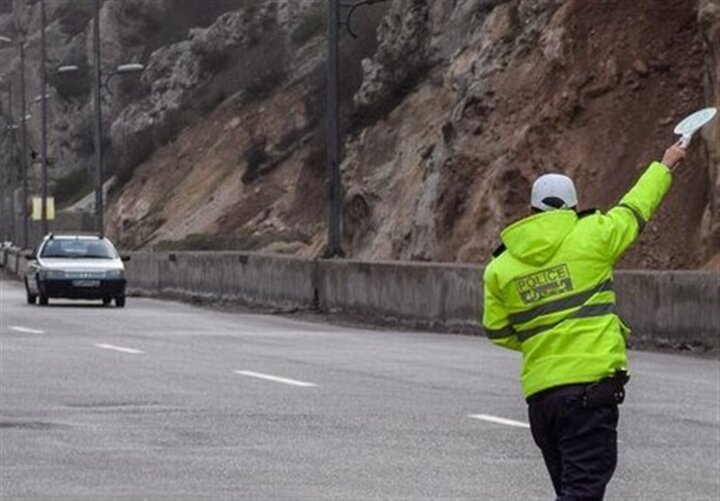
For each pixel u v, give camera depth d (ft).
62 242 195.11
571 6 169.78
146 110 403.95
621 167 156.35
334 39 163.73
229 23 393.50
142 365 98.78
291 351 110.73
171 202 353.72
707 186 142.10
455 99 205.57
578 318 38.52
